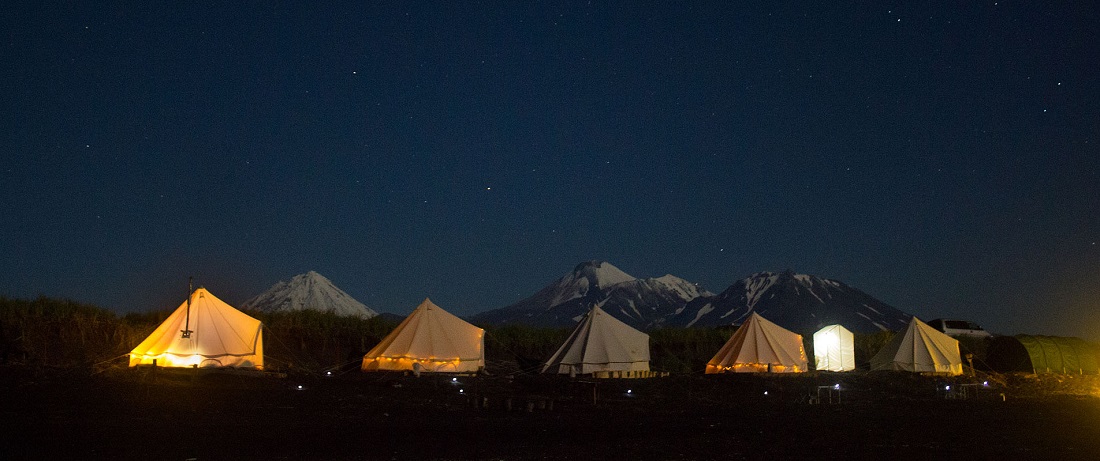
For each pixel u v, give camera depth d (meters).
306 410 17.38
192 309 22.61
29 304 24.66
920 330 30.17
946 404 22.05
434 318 26.06
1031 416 18.62
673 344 36.38
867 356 35.94
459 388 22.25
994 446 13.68
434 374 24.56
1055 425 16.77
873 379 27.38
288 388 19.83
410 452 12.47
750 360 28.27
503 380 24.81
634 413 19.30
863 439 14.58
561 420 17.44
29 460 10.95
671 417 18.33
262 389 19.38
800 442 14.16
